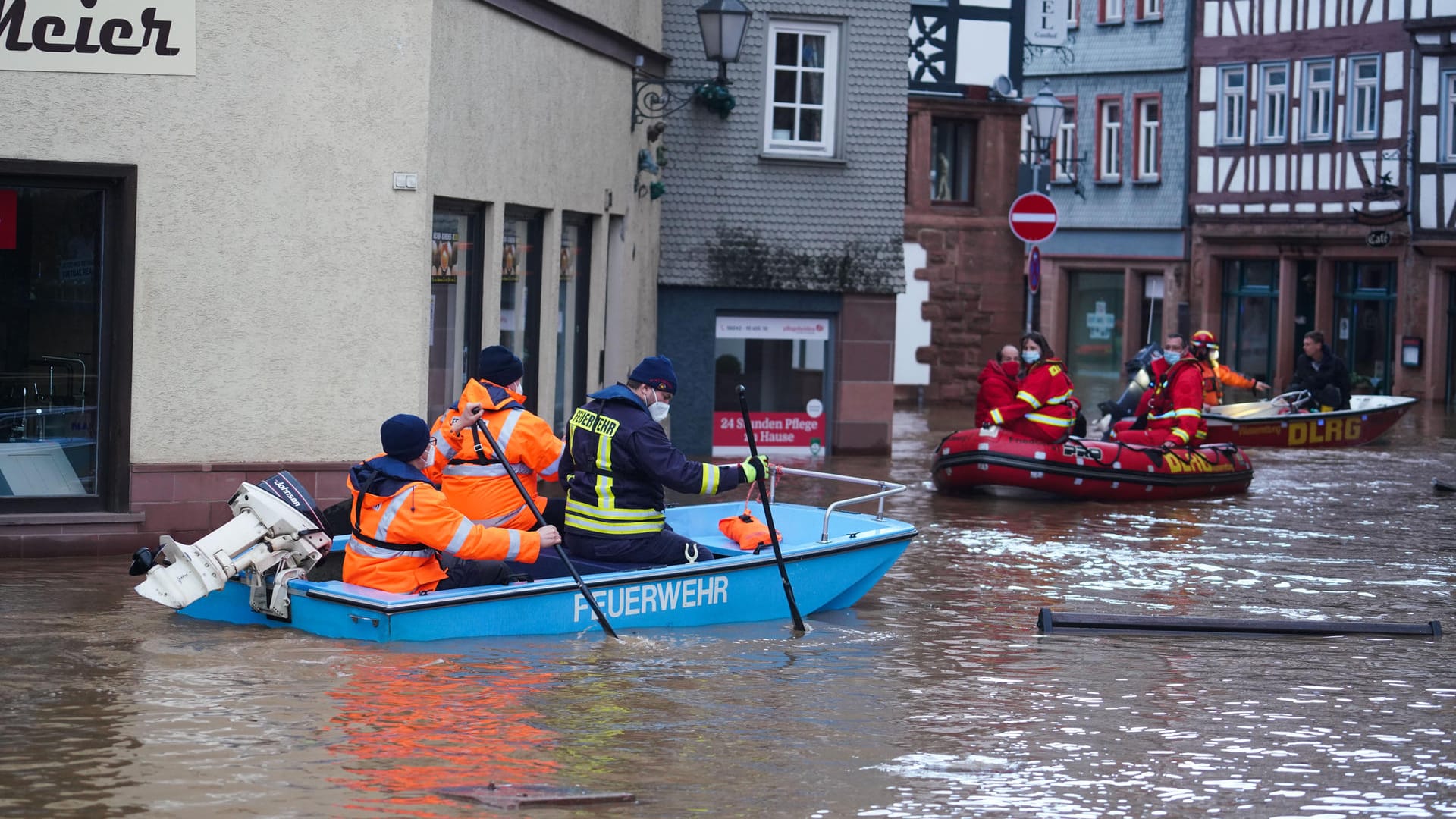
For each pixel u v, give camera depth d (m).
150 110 15.09
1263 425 29.12
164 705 9.74
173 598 11.56
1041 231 24.17
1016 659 11.86
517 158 18.28
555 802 8.20
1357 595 14.79
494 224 17.72
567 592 12.02
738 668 11.27
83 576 13.88
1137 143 49.72
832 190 25.47
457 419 12.45
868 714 10.15
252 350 15.50
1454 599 14.67
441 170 16.27
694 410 25.06
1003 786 8.75
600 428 12.71
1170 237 48.88
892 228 25.75
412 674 10.65
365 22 15.66
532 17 18.42
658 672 11.05
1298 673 11.64
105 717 9.48
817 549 13.25
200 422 15.37
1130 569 15.95
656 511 12.88
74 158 14.93
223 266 15.37
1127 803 8.54
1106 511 20.23
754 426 25.53
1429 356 42.97
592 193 20.89
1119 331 50.59
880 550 13.81
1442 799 8.76
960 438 21.38
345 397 15.78
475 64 16.98
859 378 25.80
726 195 25.03
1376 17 44.16
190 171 15.23
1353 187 44.62
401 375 15.94
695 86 24.61
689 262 24.86
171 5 15.05
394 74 15.77
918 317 40.31
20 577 13.77
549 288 19.61
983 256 40.41
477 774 8.66
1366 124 44.50
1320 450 29.05
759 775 8.79
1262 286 47.44
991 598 14.28
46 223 15.09
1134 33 49.66
